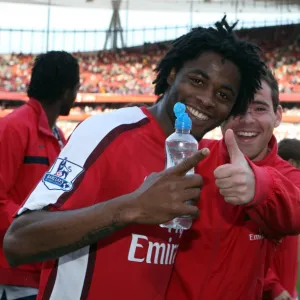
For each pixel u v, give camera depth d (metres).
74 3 23.33
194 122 1.49
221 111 1.50
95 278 1.41
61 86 2.86
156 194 1.19
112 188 1.41
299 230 1.56
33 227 1.23
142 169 1.44
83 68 19.97
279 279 2.35
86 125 1.44
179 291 1.72
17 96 16.86
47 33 21.47
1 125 2.48
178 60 1.54
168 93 1.55
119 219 1.20
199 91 1.47
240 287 1.73
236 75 1.50
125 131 1.46
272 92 1.99
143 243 1.45
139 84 18.86
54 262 1.43
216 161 1.77
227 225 1.70
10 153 2.43
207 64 1.47
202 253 1.70
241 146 1.99
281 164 1.95
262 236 1.77
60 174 1.32
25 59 20.11
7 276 2.43
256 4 22.88
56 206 1.27
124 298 1.44
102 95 17.06
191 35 1.52
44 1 22.28
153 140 1.50
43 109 2.81
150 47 20.98
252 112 1.95
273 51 19.11
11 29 20.53
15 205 2.39
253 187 1.37
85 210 1.23
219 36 1.50
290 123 16.02
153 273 1.49
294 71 17.84
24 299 2.46
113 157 1.40
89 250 1.41
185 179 1.21
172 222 1.45
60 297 1.42
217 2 23.42
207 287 1.69
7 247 1.26
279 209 1.46
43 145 2.59
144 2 23.44
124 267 1.43
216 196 1.71
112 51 20.91
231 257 1.71
